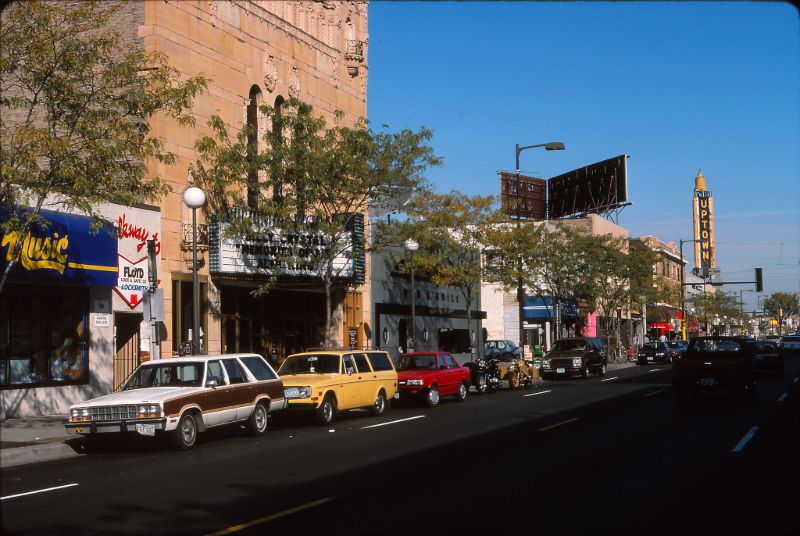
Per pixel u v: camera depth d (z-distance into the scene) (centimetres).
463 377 2728
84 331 2262
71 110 1705
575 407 2309
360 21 3688
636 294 5762
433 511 906
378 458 1348
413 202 2820
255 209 2753
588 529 817
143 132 1822
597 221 6744
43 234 2020
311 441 1652
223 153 2458
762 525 834
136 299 2417
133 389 1638
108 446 1667
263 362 1870
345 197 2600
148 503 989
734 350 2484
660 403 2364
